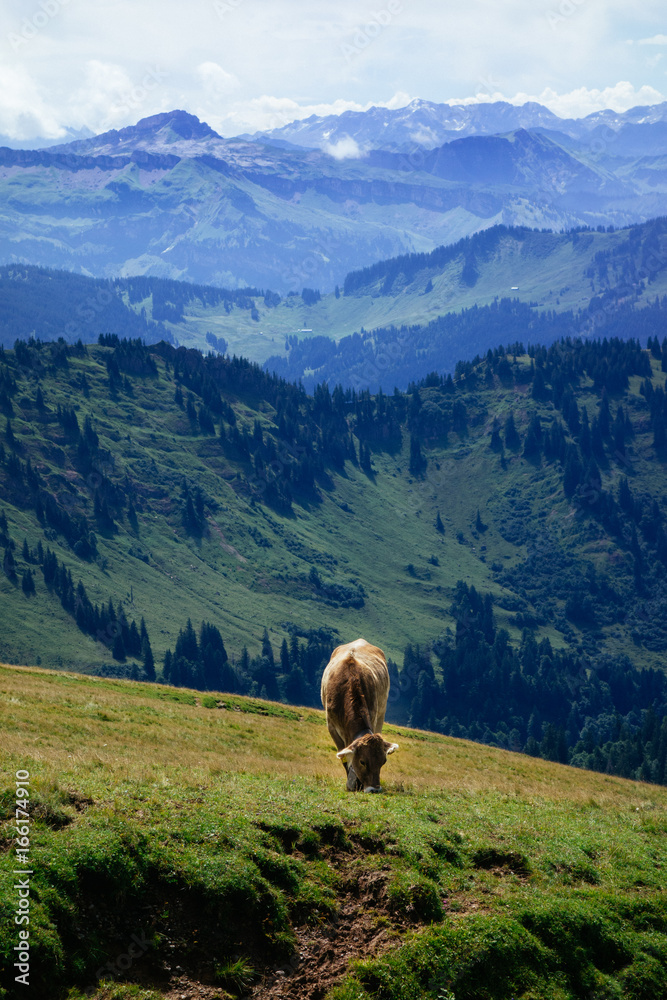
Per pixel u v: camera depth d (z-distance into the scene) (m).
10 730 22.05
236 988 10.98
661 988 12.06
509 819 17.06
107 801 13.64
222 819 13.77
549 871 14.46
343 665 20.45
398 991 11.17
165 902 11.77
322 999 11.06
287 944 11.73
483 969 11.72
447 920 12.52
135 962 10.96
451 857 14.34
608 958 12.54
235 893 12.03
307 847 13.74
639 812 20.06
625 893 14.02
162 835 12.84
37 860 11.38
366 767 17.05
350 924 12.41
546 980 11.81
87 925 11.06
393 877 13.23
